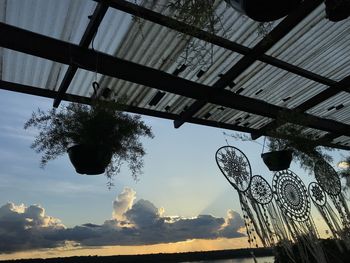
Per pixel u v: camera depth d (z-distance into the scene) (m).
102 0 2.74
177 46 3.49
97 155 2.51
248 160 3.85
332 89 4.74
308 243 3.57
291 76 4.50
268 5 1.47
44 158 2.61
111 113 2.64
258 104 4.74
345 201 4.60
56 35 3.15
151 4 2.92
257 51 3.59
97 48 3.38
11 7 2.82
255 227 3.40
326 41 3.85
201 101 4.28
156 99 4.37
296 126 4.42
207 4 1.75
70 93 3.93
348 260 3.88
